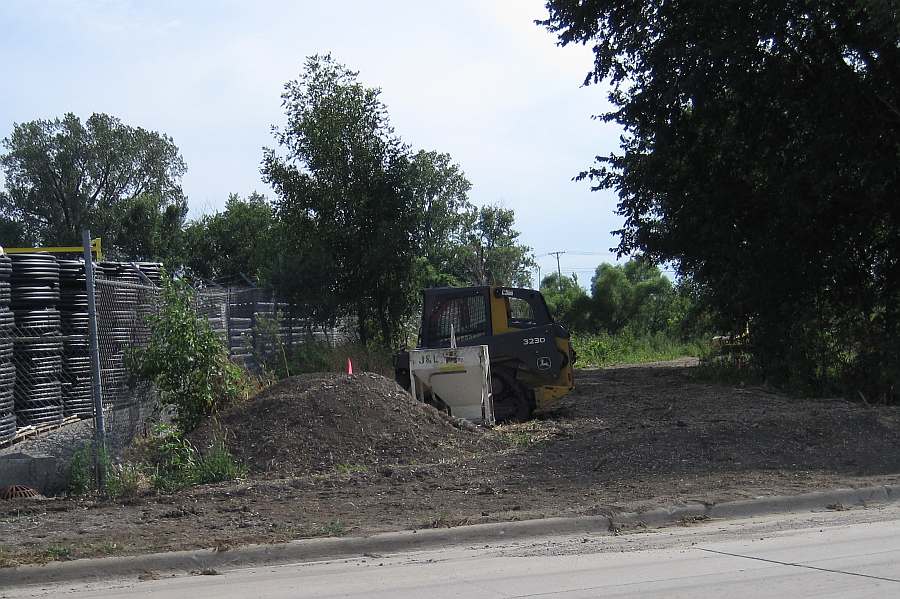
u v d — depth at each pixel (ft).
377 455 36.42
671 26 63.82
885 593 19.01
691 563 22.33
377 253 76.33
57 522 27.45
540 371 49.55
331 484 32.45
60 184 200.64
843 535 25.29
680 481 32.04
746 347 72.08
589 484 31.96
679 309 147.95
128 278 47.62
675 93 62.75
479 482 32.45
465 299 50.55
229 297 59.31
